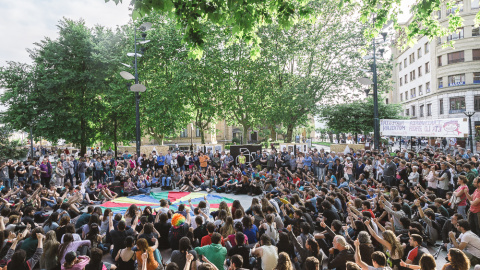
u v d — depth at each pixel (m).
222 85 28.86
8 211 8.45
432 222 8.31
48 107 26.33
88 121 28.95
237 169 18.70
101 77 28.06
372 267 4.96
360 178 13.61
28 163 18.33
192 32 6.73
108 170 20.41
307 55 29.39
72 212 10.62
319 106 29.41
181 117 29.98
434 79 46.94
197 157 23.53
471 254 6.37
